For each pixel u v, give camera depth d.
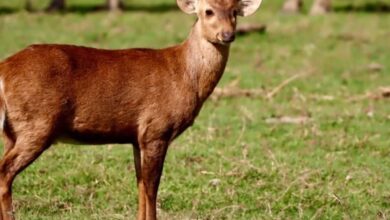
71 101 16.06
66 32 45.94
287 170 21.48
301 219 18.61
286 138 24.91
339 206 19.36
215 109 28.25
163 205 19.17
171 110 16.70
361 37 46.91
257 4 17.34
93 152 22.38
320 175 21.36
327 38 45.97
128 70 16.50
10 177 15.82
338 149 23.91
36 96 15.77
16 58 15.96
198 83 16.98
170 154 22.59
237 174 21.17
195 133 24.94
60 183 20.23
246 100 29.97
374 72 37.22
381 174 21.61
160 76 16.66
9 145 16.12
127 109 16.45
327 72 36.84
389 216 18.72
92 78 16.22
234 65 37.34
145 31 47.09
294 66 38.00
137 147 16.94
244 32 45.25
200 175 21.19
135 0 66.88
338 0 67.56
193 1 17.16
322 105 29.84
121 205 18.94
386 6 63.94
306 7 64.06
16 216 17.92
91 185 20.22
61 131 16.16
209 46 16.95
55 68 15.93
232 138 24.70
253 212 18.94
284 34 46.59
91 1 65.75
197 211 18.84
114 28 48.06
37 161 21.55
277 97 30.66
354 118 27.59
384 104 30.31
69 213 18.31
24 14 53.50
